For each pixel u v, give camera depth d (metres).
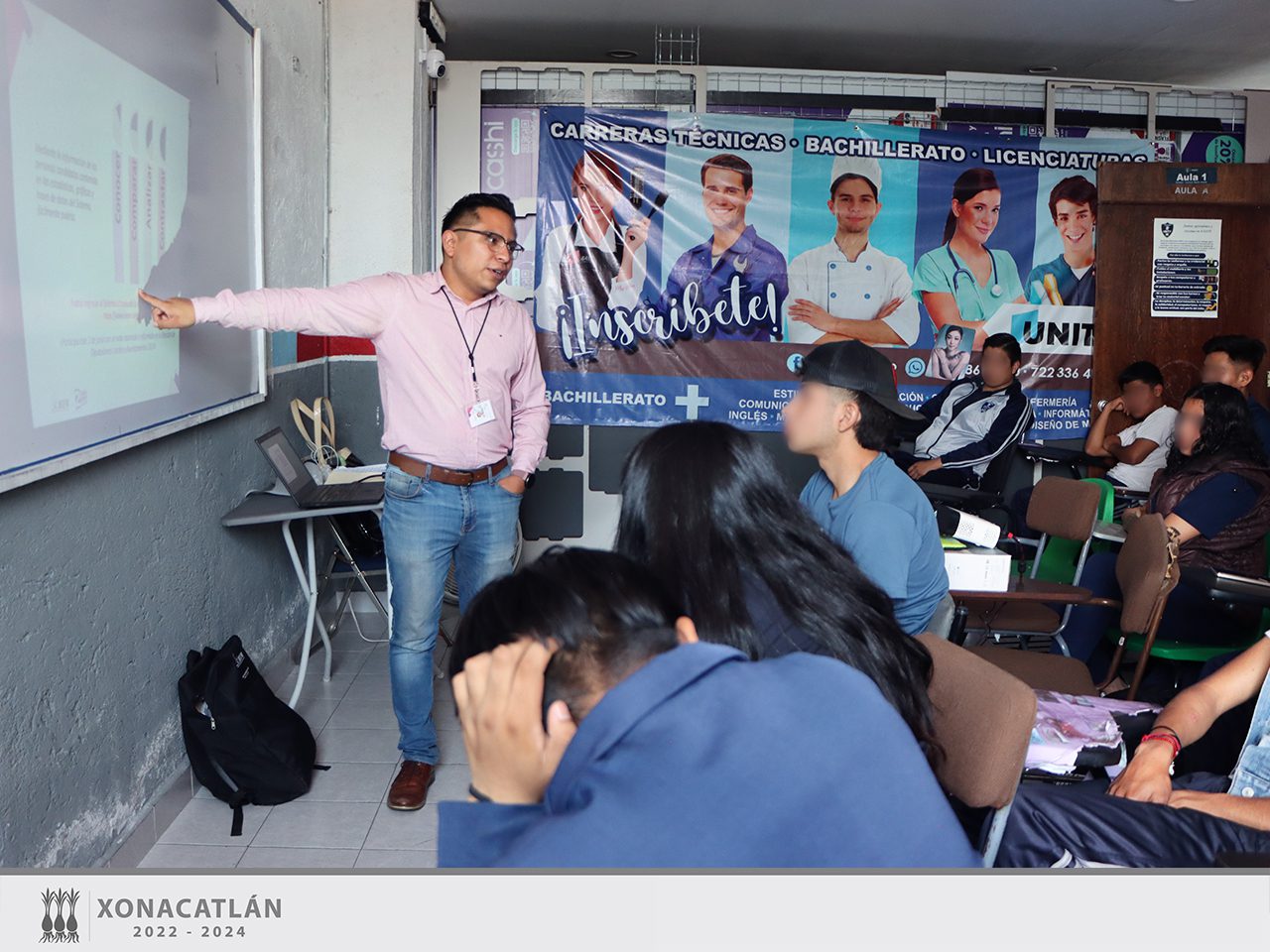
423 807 2.85
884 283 5.15
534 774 0.77
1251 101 5.21
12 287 1.78
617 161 5.02
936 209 5.14
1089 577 3.62
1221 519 3.26
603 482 5.17
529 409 3.11
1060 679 2.87
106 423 2.20
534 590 0.80
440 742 3.29
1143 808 1.61
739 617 1.25
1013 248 5.19
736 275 5.10
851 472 2.01
